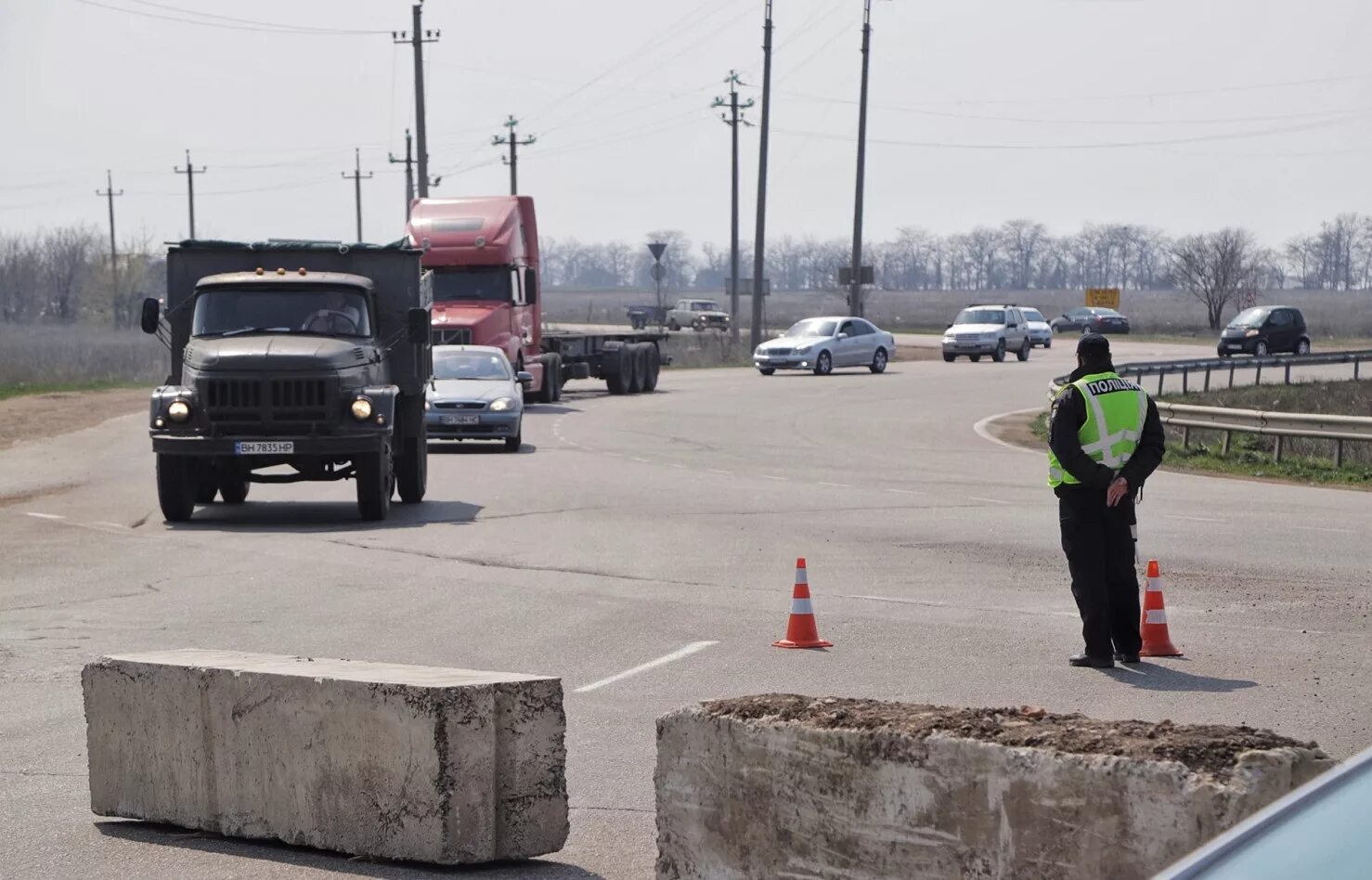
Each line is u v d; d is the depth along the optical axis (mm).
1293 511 19562
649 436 31703
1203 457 27938
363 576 14594
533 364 39156
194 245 20391
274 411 18531
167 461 18797
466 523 18656
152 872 6316
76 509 20266
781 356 55219
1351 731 8352
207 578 14477
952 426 34562
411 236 37188
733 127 83312
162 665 6812
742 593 13406
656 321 110500
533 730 6340
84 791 7559
